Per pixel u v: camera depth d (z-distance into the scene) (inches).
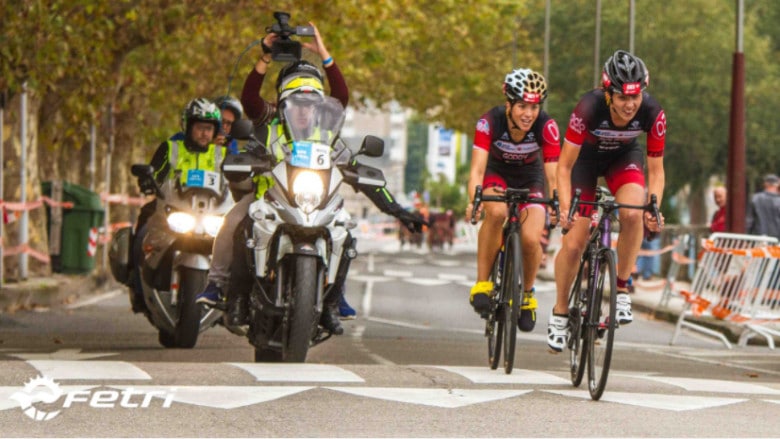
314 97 1120.2
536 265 1141.7
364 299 2864.2
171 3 2689.5
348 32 2965.1
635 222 1036.5
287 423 779.4
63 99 2603.3
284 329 1088.2
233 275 1132.5
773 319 1934.1
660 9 5255.9
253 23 3011.8
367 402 867.4
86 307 2309.3
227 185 1397.6
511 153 1149.1
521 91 1110.4
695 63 5290.4
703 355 1752.0
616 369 1327.5
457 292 3240.7
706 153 5393.7
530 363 1381.6
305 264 1071.6
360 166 1149.1
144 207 1471.5
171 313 1406.3
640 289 3277.6
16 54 2101.4
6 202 2399.1
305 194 1078.4
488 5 4065.0
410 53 4852.4
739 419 847.1
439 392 924.6
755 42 5487.2
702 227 3321.9
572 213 1026.7
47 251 2596.0
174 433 738.2
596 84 4421.8
